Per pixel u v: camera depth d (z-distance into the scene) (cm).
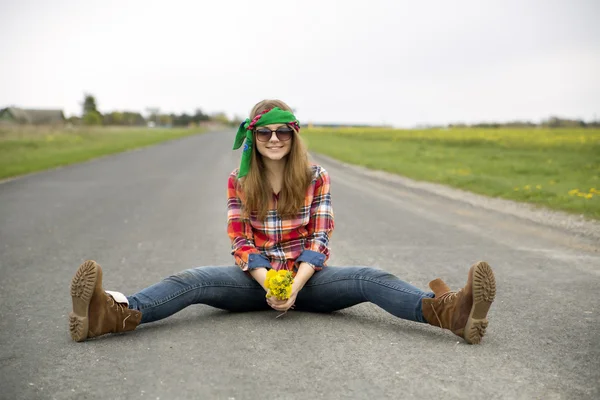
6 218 686
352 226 626
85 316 243
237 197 276
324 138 3684
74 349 240
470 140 2778
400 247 505
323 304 279
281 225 273
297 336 254
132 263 440
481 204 815
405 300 253
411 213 734
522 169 1359
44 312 305
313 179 274
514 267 421
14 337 260
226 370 216
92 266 237
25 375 213
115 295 251
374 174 1340
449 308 242
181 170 1438
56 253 481
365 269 268
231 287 272
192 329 265
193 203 828
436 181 1145
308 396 192
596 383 203
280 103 272
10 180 1162
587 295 336
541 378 207
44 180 1163
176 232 586
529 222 650
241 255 267
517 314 295
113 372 214
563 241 534
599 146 2197
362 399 190
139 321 254
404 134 3816
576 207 722
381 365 220
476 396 192
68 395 195
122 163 1677
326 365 220
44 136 2895
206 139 4078
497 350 237
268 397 191
